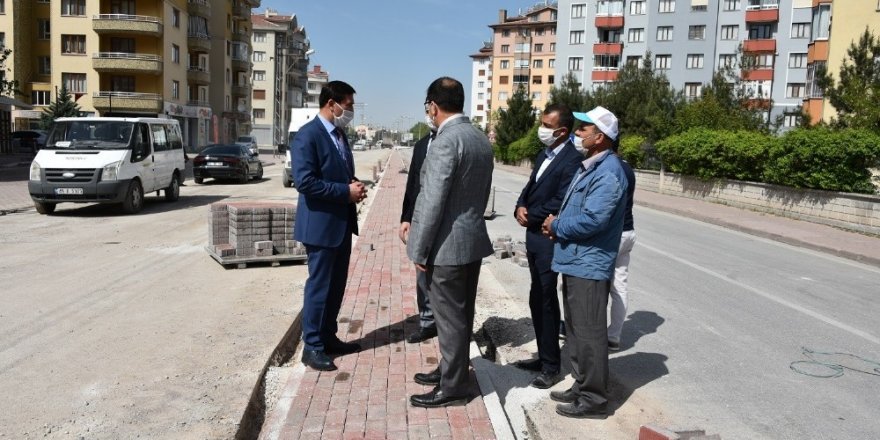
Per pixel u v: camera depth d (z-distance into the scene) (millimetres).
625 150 29531
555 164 4672
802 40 56062
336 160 4867
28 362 4949
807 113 26578
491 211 15523
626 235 5512
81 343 5410
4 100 34031
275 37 95750
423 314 5516
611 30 65500
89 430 3830
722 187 20969
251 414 4262
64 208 15242
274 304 6785
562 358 5379
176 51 54438
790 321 6902
